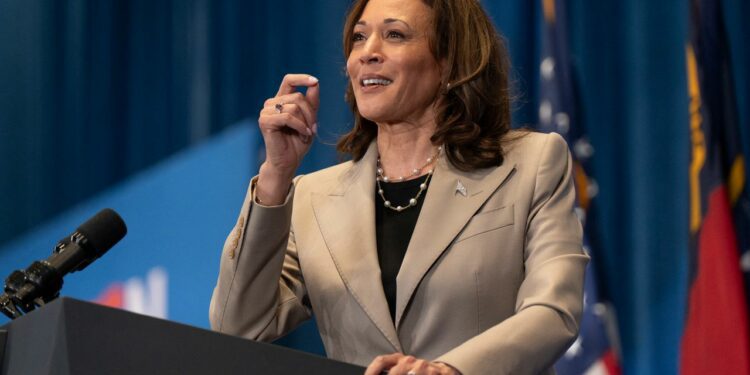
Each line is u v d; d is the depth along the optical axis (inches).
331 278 155.9
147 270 338.6
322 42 363.9
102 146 393.7
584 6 323.3
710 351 260.2
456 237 150.5
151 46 394.9
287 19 374.0
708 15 278.4
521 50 326.3
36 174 397.7
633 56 315.6
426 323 147.6
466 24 163.9
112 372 102.3
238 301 154.0
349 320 152.6
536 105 322.3
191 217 338.3
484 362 123.9
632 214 308.5
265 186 153.3
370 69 159.3
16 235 396.5
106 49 398.9
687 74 298.4
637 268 303.1
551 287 138.6
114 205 357.4
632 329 302.4
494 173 155.1
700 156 272.8
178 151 384.8
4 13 408.2
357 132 169.9
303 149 153.8
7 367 109.0
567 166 156.3
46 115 400.5
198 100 382.9
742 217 268.4
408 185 160.7
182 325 107.2
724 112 273.9
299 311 164.4
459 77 161.5
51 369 100.4
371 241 155.9
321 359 112.6
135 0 399.9
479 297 146.6
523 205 151.2
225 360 108.1
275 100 154.0
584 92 319.0
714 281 262.8
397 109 158.9
